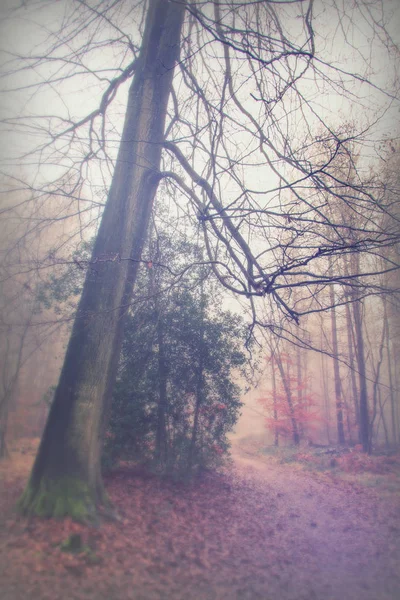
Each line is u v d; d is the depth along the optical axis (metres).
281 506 8.91
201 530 6.56
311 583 5.11
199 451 10.52
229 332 10.62
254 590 4.76
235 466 14.12
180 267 9.27
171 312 9.79
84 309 6.92
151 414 9.62
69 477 5.99
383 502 9.77
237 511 8.03
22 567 4.33
